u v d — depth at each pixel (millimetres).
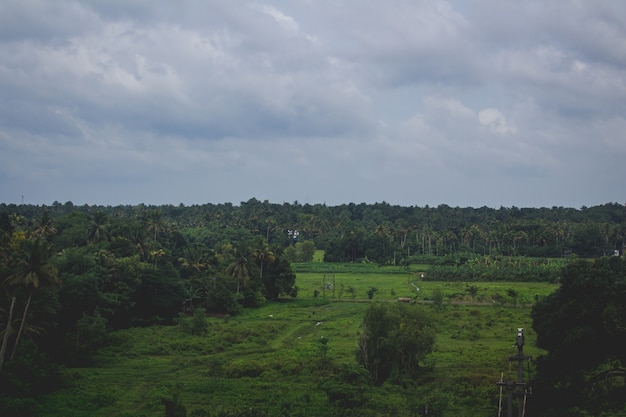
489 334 96938
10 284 62312
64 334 82500
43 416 54188
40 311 72812
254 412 53438
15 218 161250
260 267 143000
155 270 113062
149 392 64125
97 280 93125
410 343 69062
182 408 53469
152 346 87625
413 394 60625
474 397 60188
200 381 68438
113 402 60250
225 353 85500
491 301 133375
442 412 54719
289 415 54781
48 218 143875
